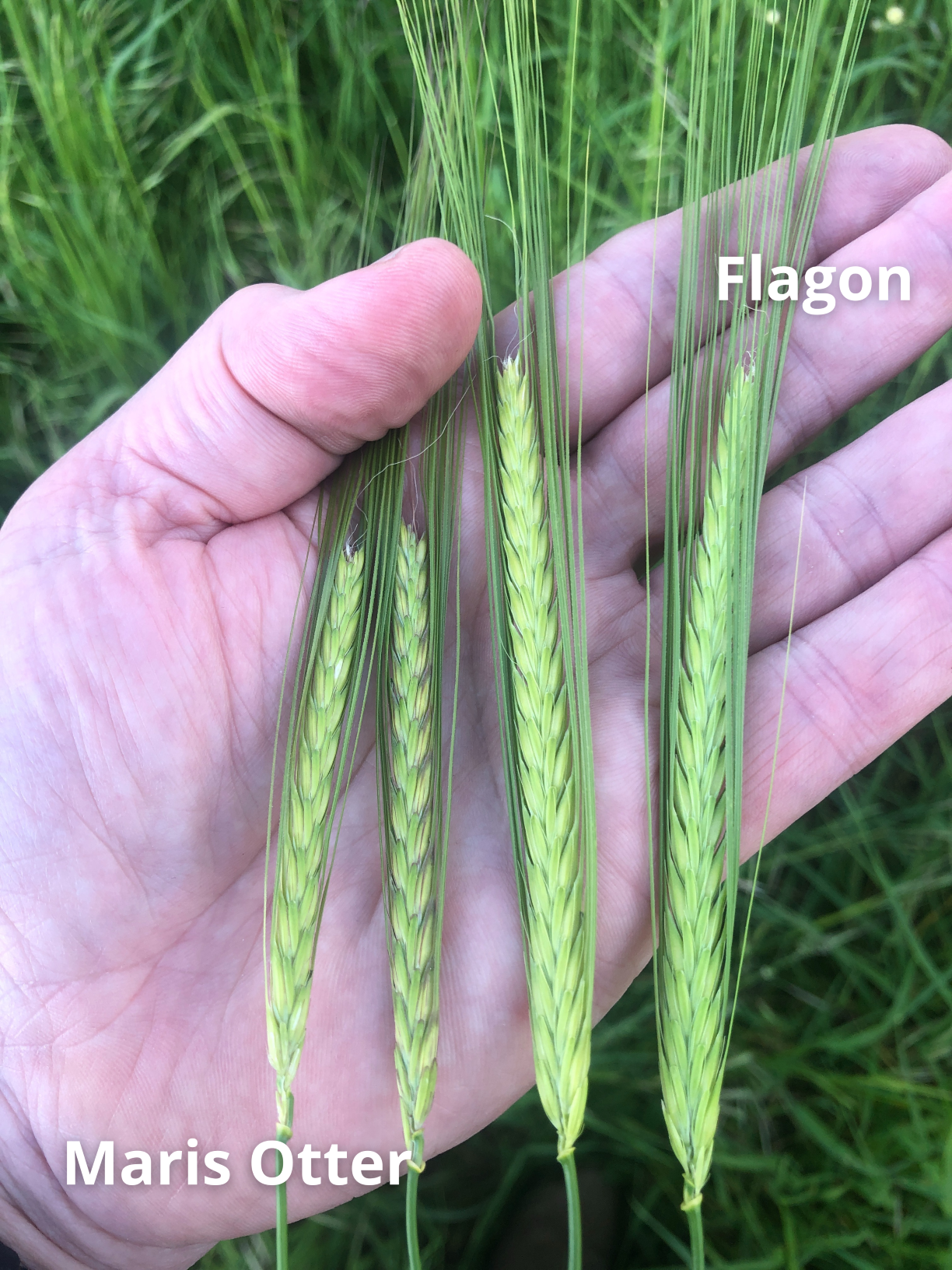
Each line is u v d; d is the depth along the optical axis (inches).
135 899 5.7
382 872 5.4
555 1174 7.6
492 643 5.8
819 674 6.0
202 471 5.7
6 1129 5.7
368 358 5.3
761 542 6.3
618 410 6.6
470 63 6.8
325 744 5.3
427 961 5.1
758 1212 7.2
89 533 5.7
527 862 5.3
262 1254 7.0
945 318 6.4
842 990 7.6
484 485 6.0
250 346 5.4
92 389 7.8
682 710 5.3
